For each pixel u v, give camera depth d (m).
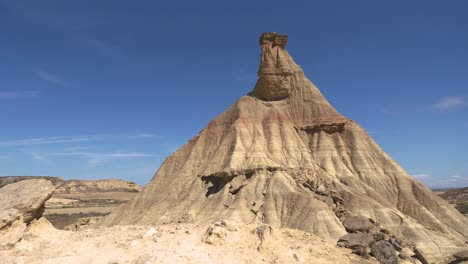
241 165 71.06
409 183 68.12
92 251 18.16
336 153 75.44
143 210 74.38
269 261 18.11
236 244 19.11
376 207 59.16
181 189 74.75
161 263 16.36
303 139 80.00
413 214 61.75
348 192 62.91
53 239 19.70
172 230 21.06
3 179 139.00
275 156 74.25
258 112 85.25
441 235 56.25
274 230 22.09
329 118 81.12
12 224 18.56
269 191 62.69
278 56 90.19
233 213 58.72
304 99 85.94
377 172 71.25
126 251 17.94
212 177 71.88
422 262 39.28
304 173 68.69
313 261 19.31
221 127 85.62
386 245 26.59
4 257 16.69
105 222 74.38
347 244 25.86
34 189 20.52
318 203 57.50
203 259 17.36
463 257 43.56
